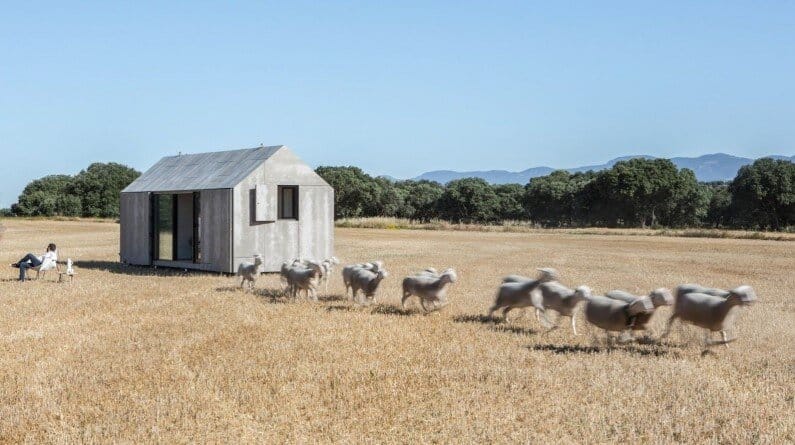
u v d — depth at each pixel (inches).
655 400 442.9
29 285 1010.7
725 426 394.9
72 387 462.6
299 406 428.1
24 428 389.1
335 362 533.6
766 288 1025.5
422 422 402.3
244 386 462.9
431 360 540.4
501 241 2393.0
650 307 550.0
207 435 376.8
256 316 733.9
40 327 672.4
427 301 757.3
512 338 624.7
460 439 372.8
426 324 688.4
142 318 723.4
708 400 442.0
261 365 520.1
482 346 590.6
